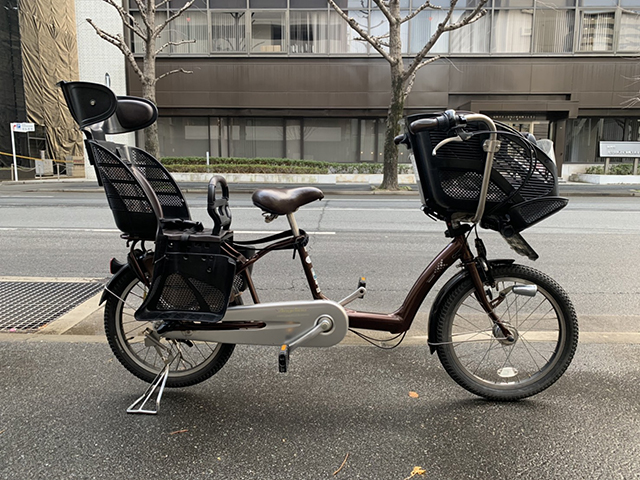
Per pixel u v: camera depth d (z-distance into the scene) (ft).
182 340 9.37
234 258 8.45
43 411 8.75
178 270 8.35
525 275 9.02
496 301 9.19
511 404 9.12
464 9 66.03
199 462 7.39
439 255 9.05
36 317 13.37
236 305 8.87
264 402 9.20
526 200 8.48
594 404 9.09
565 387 9.75
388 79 67.67
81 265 19.31
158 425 8.38
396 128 51.83
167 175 9.48
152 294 8.46
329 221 31.68
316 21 67.67
